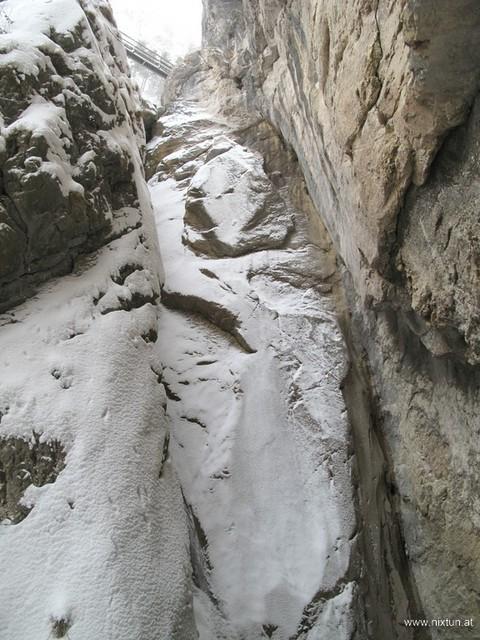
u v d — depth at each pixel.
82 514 4.20
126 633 3.75
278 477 6.12
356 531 5.89
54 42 6.54
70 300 5.68
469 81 3.72
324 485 6.16
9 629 3.64
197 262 8.50
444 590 5.57
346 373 7.35
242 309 7.55
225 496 5.82
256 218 9.25
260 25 9.65
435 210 4.40
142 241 7.12
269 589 5.31
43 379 4.88
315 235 9.31
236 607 5.15
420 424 6.26
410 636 5.71
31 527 4.08
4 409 4.57
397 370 6.86
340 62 5.54
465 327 4.30
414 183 4.55
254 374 6.88
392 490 6.70
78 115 6.33
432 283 4.63
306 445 6.46
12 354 4.98
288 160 10.68
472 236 3.90
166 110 13.90
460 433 5.39
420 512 6.12
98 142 6.50
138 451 4.87
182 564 4.60
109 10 10.23
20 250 5.37
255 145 11.19
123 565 4.07
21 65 5.66
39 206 5.34
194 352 7.18
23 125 5.36
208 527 5.61
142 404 5.27
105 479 4.45
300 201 9.91
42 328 5.29
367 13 4.61
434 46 3.58
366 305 6.98
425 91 3.84
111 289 6.08
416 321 5.53
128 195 7.26
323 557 5.59
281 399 6.77
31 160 5.27
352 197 6.06
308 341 7.54
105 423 4.80
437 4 3.36
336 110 5.82
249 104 11.99
